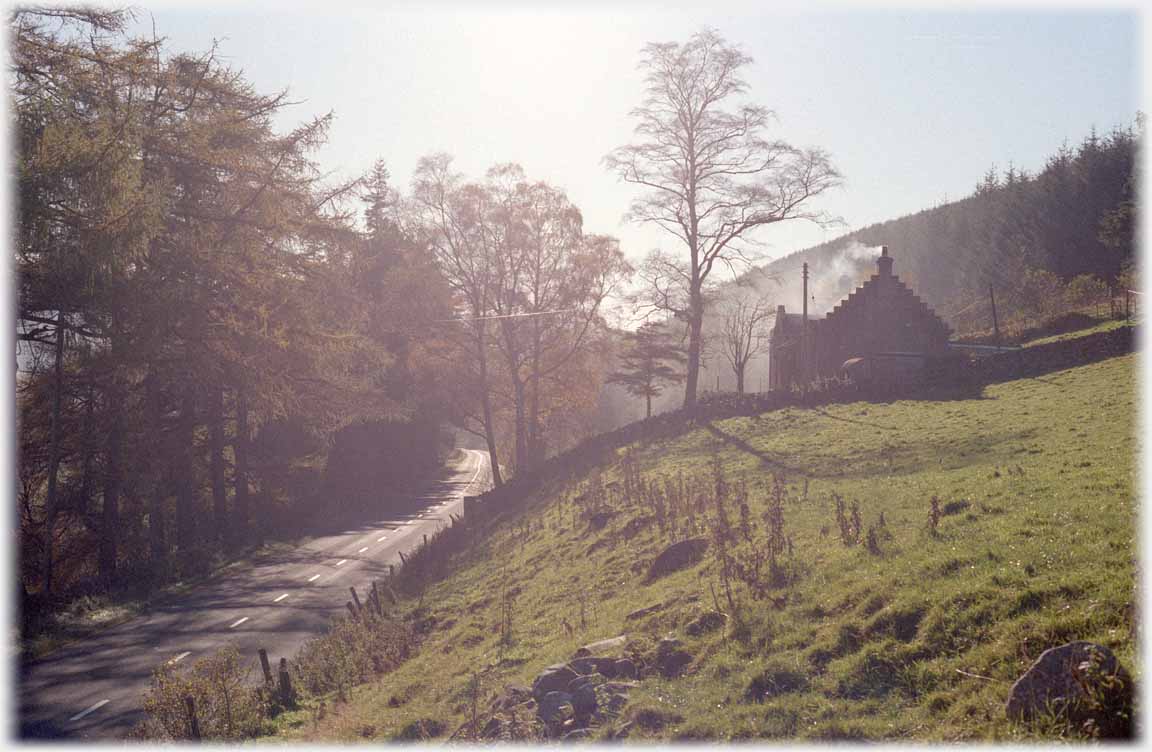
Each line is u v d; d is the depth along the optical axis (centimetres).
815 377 5616
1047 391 3625
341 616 2620
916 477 2217
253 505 5162
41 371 2967
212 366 3103
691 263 5141
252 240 3403
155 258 2961
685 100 4897
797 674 1150
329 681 1878
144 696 1650
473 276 5634
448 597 2500
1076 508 1441
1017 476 1855
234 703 1583
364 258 4241
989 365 4412
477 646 1869
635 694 1221
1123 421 2439
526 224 5588
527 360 5962
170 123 3209
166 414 3853
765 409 4509
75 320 2778
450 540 3638
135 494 3553
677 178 4981
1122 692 845
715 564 1745
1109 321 4972
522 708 1277
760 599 1436
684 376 6662
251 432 4475
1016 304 6719
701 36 4825
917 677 1051
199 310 3005
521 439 5762
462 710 1438
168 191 2973
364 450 6625
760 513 2117
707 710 1123
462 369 5875
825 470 2727
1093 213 10206
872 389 4388
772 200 4800
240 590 3189
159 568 3391
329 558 3991
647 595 1752
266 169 3472
